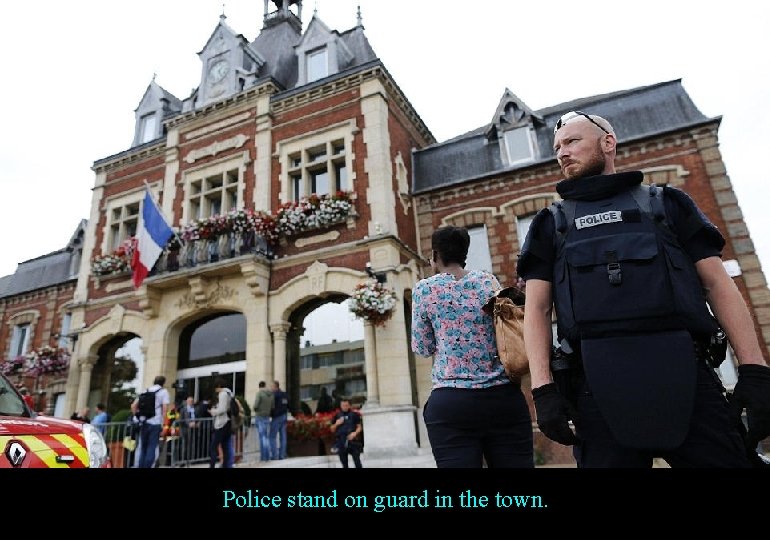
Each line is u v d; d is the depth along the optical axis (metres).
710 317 1.48
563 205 1.75
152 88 17.23
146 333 12.84
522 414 2.23
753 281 9.98
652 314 1.44
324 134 12.77
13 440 2.89
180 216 13.88
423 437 10.59
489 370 2.22
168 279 12.34
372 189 11.62
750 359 1.36
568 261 1.61
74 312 14.51
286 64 16.17
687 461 1.37
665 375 1.38
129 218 15.20
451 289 2.38
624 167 11.70
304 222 11.93
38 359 15.47
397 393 9.80
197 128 14.80
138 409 8.24
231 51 15.19
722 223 10.54
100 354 14.03
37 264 20.73
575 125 1.83
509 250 12.24
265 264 11.86
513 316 2.18
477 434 2.18
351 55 14.98
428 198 13.44
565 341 1.62
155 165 15.33
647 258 1.49
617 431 1.39
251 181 13.20
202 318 12.93
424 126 15.52
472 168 13.48
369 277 10.69
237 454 9.82
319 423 9.88
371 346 10.27
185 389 12.44
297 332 11.73
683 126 11.25
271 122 13.65
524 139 13.36
